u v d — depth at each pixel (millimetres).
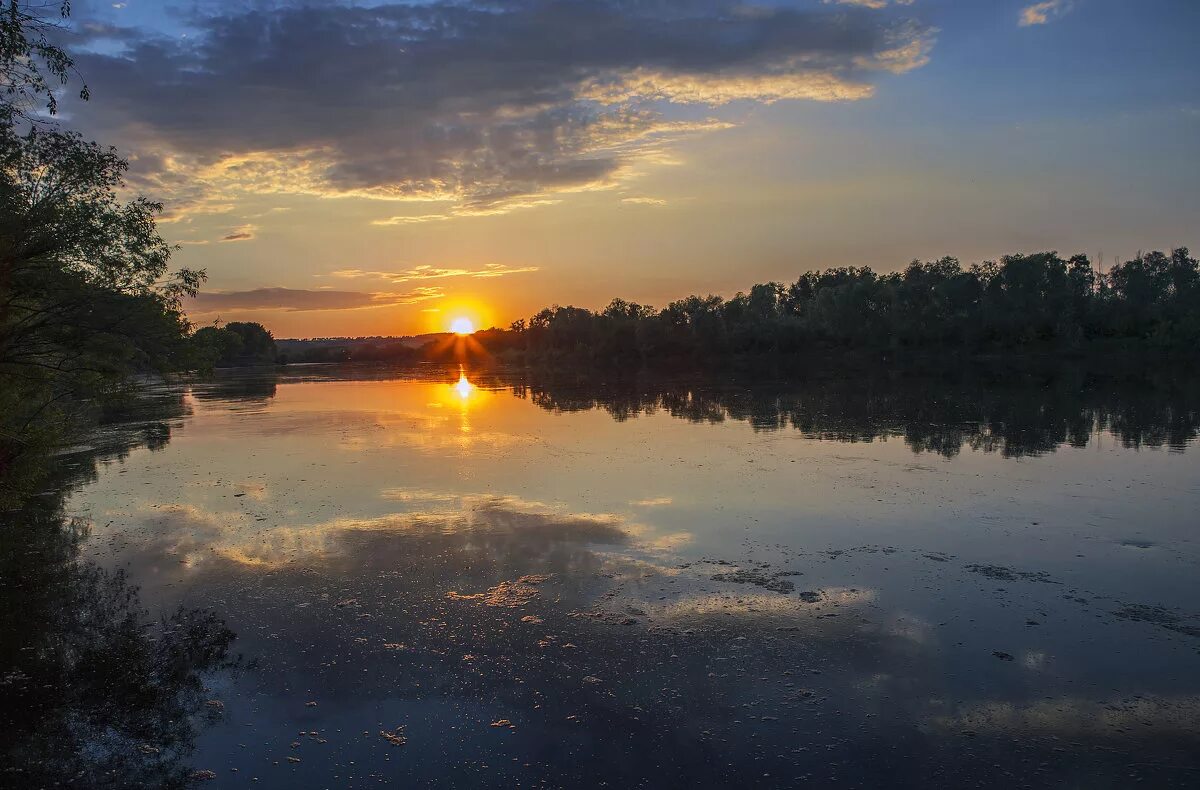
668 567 12719
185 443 29750
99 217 17312
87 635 10625
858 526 15008
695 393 48781
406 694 8758
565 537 14562
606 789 6973
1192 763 7133
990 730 7727
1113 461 21359
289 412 41844
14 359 17609
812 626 10227
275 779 7258
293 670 9422
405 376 84000
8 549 14727
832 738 7648
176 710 8594
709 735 7762
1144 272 81125
